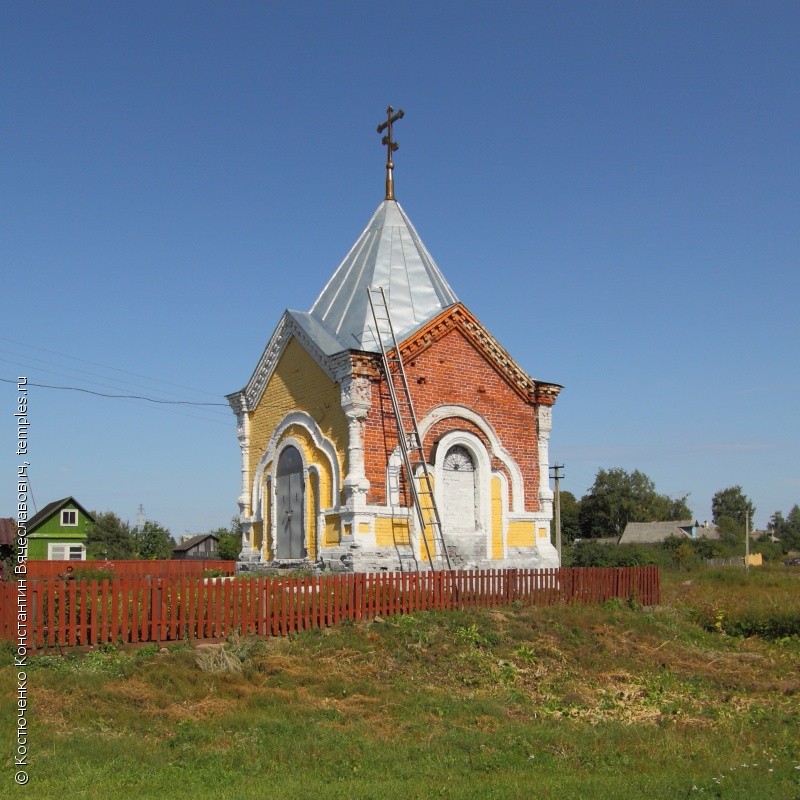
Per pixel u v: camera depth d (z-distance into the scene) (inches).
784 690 730.2
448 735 512.4
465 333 1089.4
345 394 995.3
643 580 1050.7
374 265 1130.0
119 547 2185.0
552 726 556.7
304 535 1043.3
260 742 485.4
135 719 516.4
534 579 932.0
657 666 790.5
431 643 740.7
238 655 644.1
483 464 1079.0
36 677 559.8
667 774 452.8
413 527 1001.5
